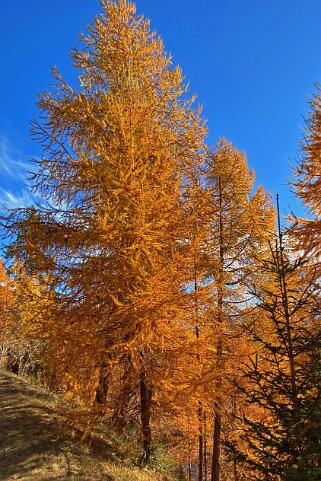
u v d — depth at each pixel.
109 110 9.26
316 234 8.98
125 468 7.86
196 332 9.77
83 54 10.88
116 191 8.16
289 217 9.51
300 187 10.00
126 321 8.44
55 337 7.89
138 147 9.18
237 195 11.93
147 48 10.68
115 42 10.51
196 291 8.84
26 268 9.03
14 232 9.14
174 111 10.58
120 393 8.72
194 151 10.75
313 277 8.20
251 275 10.86
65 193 9.72
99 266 8.55
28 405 9.86
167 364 8.46
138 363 7.90
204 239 9.88
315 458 5.14
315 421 5.19
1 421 8.77
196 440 13.94
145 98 10.06
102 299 8.58
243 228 11.49
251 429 6.05
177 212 9.24
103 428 9.78
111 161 8.47
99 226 7.92
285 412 5.54
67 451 7.59
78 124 10.07
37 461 7.04
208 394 8.34
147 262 8.47
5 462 7.04
